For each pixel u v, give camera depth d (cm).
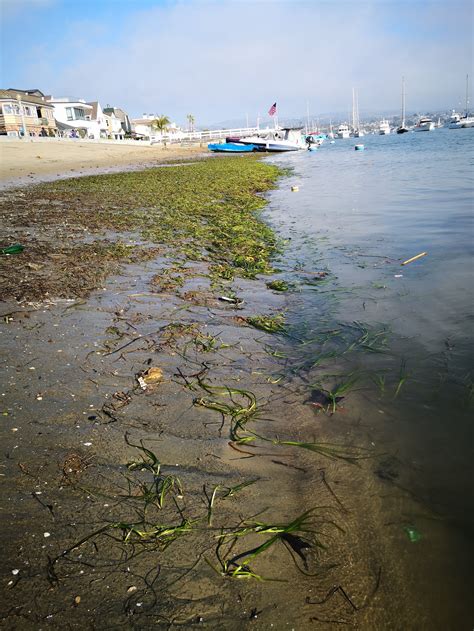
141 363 430
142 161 4391
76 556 227
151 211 1345
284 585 218
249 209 1449
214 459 305
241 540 241
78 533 241
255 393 392
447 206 1183
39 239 921
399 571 225
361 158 3875
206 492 275
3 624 192
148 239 958
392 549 236
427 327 496
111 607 203
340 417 353
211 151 6625
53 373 402
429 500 267
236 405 370
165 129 12069
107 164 3866
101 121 8712
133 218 1214
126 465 295
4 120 5478
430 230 931
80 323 511
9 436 316
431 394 373
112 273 705
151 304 584
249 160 4419
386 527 250
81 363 421
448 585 217
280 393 392
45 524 246
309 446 317
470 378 390
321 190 1844
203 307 591
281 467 299
